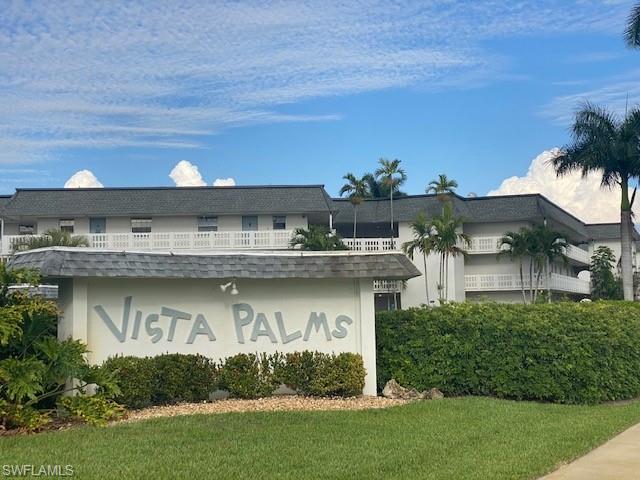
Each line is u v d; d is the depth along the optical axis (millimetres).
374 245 45000
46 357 11219
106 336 13070
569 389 14500
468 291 47031
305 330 14508
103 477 7777
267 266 14008
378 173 57531
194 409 12625
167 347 13648
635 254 66375
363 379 14203
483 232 48094
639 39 31891
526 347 14711
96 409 11172
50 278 12695
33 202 44094
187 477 7840
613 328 14961
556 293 49469
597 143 35875
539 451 9648
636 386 15531
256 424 11008
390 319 15344
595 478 8469
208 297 14062
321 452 9180
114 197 45000
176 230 44656
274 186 45938
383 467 8477
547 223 49062
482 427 11211
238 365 13680
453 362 14898
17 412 10406
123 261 12828
